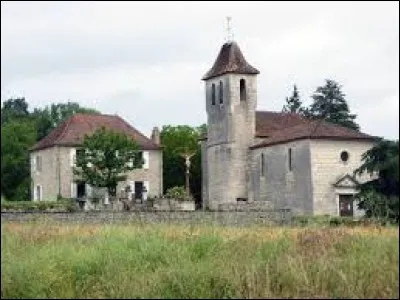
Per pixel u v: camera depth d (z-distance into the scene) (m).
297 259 16.80
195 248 18.89
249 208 46.47
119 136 58.59
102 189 58.94
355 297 15.41
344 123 79.56
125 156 58.44
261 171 60.72
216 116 64.44
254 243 18.77
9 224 24.19
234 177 62.41
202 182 68.38
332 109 80.12
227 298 16.02
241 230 21.88
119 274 17.48
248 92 63.50
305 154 55.09
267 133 63.19
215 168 64.44
